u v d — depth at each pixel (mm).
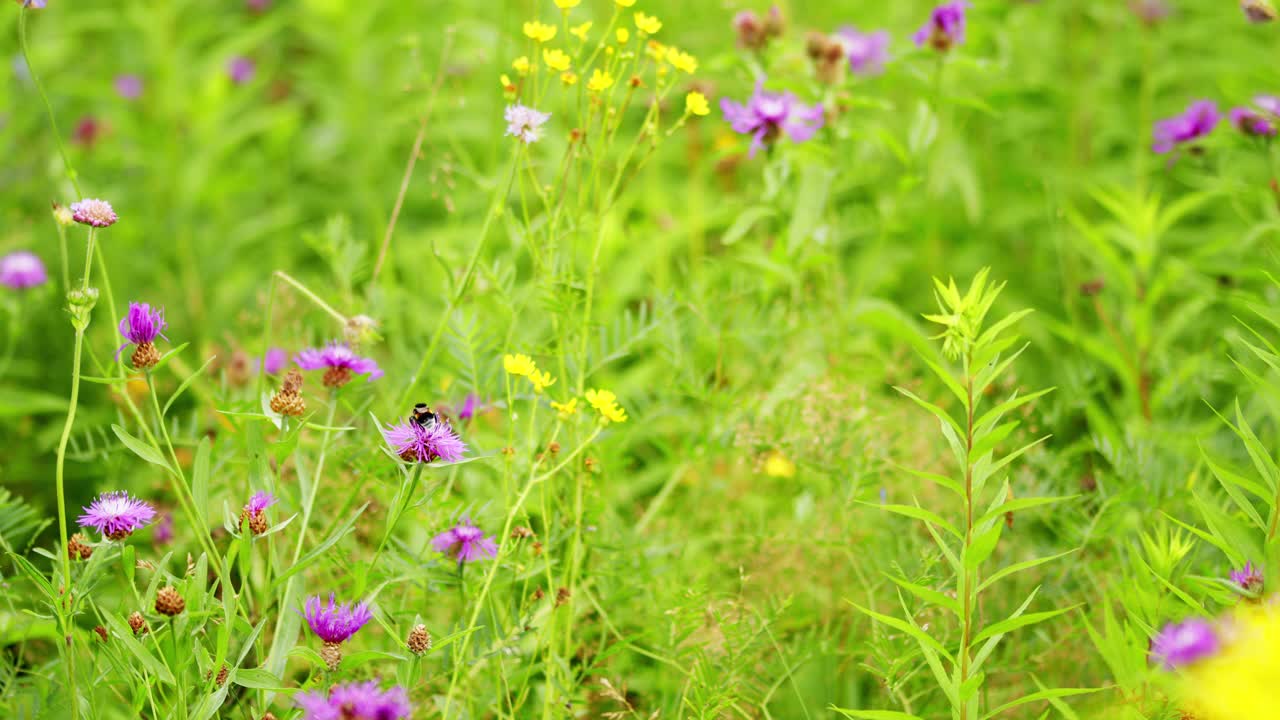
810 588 2674
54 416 3043
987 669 2568
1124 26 4027
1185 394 2848
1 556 2670
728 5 3004
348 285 2879
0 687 2492
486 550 2516
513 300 2730
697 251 3100
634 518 2811
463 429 2645
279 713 2512
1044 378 3080
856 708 2602
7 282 2957
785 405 2760
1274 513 2396
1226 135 2900
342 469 2660
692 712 2533
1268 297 2830
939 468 2727
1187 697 2334
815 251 2945
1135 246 2965
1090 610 2596
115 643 2410
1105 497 2645
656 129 2611
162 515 2674
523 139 2559
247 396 2787
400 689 2396
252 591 2588
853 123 3041
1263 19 2891
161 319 2439
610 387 2918
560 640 2621
